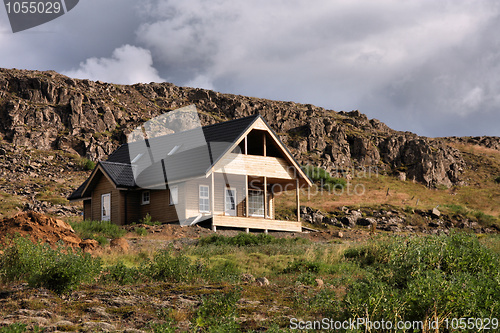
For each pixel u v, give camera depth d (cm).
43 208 4194
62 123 6688
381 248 1802
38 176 5328
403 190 6262
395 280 1154
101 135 6656
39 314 984
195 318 938
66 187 5053
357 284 1031
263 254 1939
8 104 6500
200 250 2058
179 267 1438
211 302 1026
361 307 923
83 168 5872
